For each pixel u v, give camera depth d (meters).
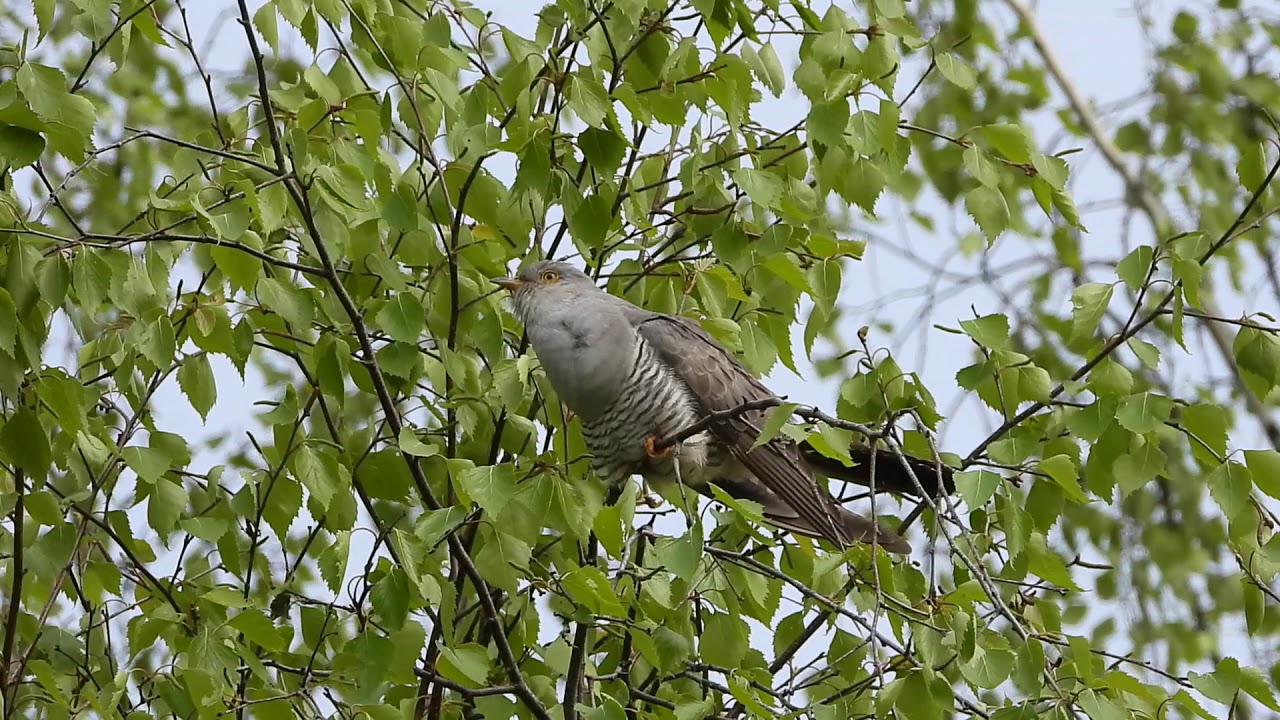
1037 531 8.32
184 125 13.81
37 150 7.07
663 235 10.29
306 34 8.70
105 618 9.02
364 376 9.14
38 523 8.55
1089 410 7.93
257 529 8.67
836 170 9.41
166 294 8.26
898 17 8.96
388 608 7.19
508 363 8.73
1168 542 14.18
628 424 9.98
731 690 7.27
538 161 7.86
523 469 8.65
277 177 7.98
